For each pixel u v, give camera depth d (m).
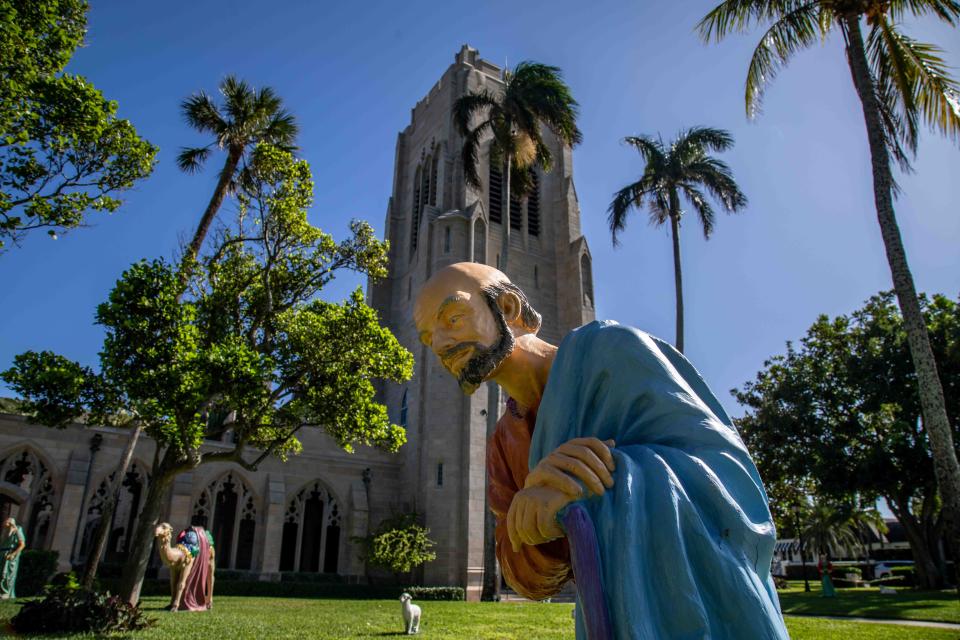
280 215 16.55
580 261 44.94
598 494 1.12
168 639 9.20
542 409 1.43
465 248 41.50
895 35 14.41
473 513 33.09
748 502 1.19
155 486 14.95
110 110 11.17
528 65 29.14
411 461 35.84
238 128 20.39
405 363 16.25
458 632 11.31
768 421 32.31
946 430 12.38
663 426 1.27
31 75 10.13
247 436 15.48
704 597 1.05
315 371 15.54
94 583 18.09
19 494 24.75
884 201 13.74
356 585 27.89
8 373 12.15
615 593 1.01
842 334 33.16
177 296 13.36
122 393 12.55
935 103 13.81
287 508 32.50
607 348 1.36
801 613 17.25
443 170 44.81
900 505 31.34
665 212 28.48
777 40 15.28
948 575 37.44
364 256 17.62
